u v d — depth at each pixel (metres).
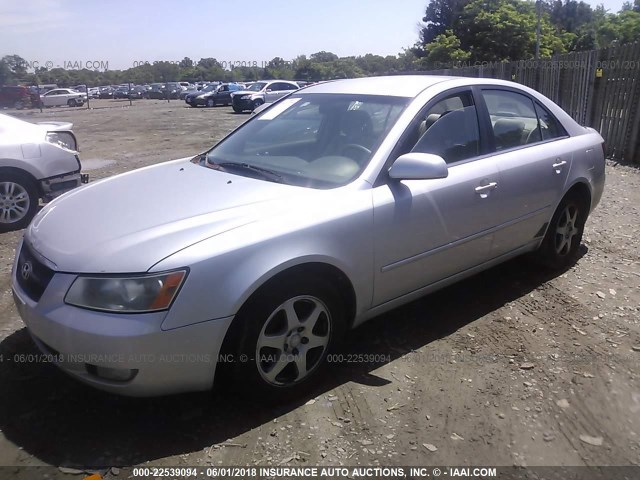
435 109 3.70
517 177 4.04
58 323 2.59
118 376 2.58
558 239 4.74
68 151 6.95
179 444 2.69
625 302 4.25
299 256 2.83
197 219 2.85
